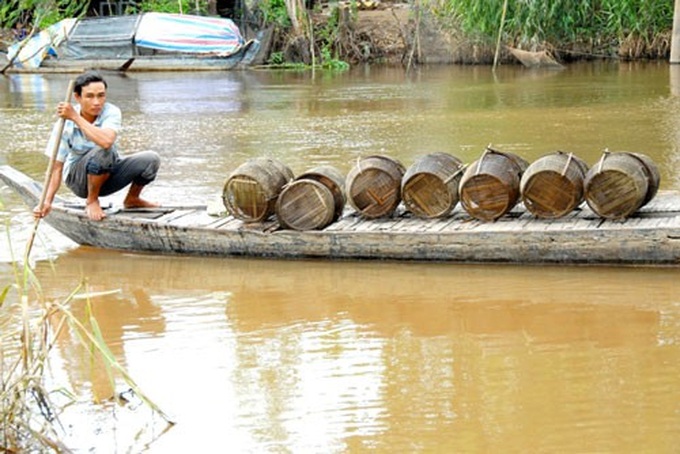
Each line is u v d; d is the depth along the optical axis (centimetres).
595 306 945
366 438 692
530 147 1853
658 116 2203
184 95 3044
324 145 1952
